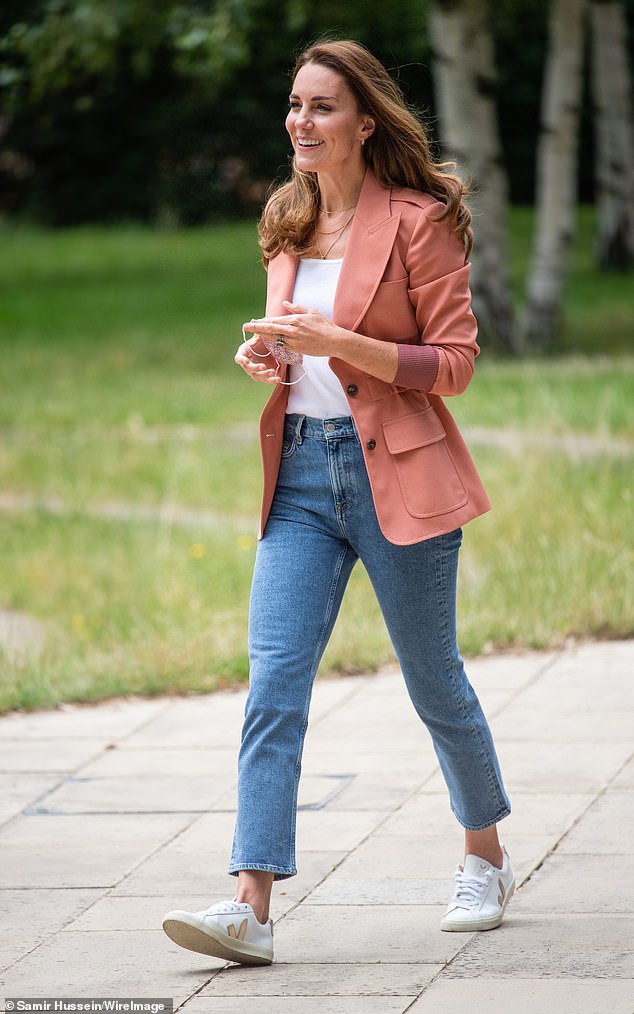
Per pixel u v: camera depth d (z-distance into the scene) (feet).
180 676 42.06
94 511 72.23
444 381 22.80
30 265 180.45
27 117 211.82
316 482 23.56
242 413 92.32
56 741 36.99
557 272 114.42
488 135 107.24
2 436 89.71
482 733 24.06
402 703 38.58
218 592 53.42
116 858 28.60
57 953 23.98
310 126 23.26
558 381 89.61
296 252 23.95
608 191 161.27
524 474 62.80
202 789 32.63
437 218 23.04
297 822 30.07
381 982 22.02
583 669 40.50
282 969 22.82
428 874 26.89
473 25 104.78
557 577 48.42
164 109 213.87
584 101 219.20
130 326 135.64
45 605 55.88
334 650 42.78
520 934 23.75
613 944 23.02
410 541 22.77
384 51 157.38
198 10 114.01
